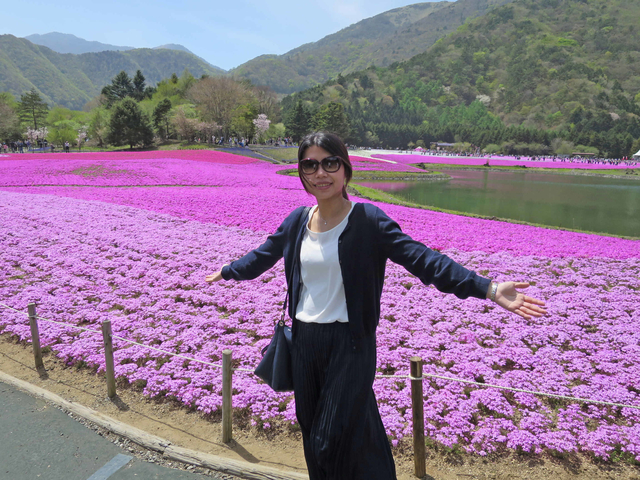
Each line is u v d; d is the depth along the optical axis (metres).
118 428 3.64
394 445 3.64
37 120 84.69
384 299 7.19
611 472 3.54
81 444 3.48
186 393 4.30
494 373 4.93
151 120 67.75
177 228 11.81
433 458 3.57
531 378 4.86
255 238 10.99
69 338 5.55
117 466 3.23
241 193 18.42
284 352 2.26
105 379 4.72
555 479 3.42
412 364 3.12
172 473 3.19
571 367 5.20
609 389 4.66
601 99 170.75
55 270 8.16
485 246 11.26
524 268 9.43
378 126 133.75
